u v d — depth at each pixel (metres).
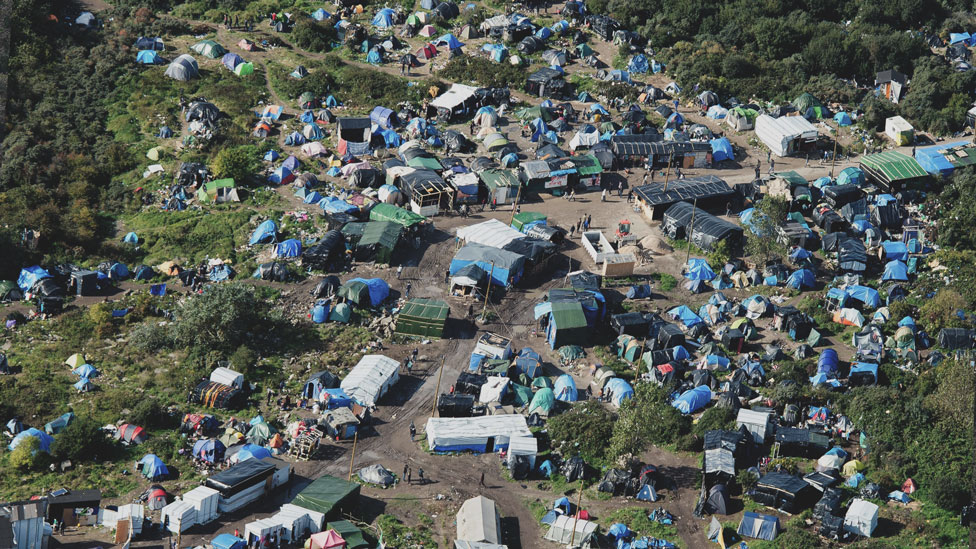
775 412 120.00
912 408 118.19
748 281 144.75
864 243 152.12
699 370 126.31
